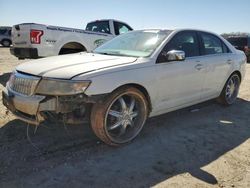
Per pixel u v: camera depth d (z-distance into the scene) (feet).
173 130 16.94
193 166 12.87
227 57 21.08
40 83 12.85
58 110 12.58
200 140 15.70
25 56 31.45
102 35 35.86
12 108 14.03
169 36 17.03
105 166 12.48
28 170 11.87
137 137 15.65
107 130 13.83
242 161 13.55
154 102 15.78
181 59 15.62
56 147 13.93
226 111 21.26
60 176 11.57
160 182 11.50
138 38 17.76
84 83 12.64
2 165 12.14
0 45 110.42
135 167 12.52
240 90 28.50
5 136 14.87
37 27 30.14
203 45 19.39
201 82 18.81
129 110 14.66
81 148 14.01
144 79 14.78
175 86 16.79
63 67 13.52
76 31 33.17
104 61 14.57
